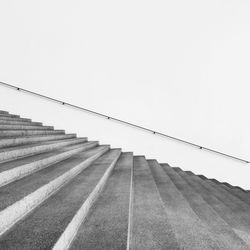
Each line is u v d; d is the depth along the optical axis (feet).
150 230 5.66
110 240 4.65
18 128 11.71
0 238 3.96
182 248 5.02
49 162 8.59
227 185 17.10
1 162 7.06
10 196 4.94
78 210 5.23
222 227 6.77
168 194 9.21
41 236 4.02
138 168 13.11
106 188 8.29
